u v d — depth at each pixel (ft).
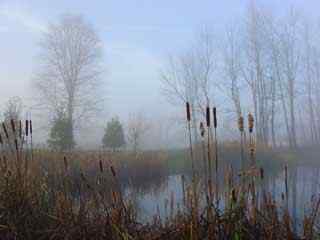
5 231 10.93
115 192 12.00
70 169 17.01
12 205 11.42
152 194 25.27
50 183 14.94
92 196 12.12
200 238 9.29
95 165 31.55
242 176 11.18
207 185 10.95
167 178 41.88
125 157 43.83
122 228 10.36
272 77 81.15
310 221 9.96
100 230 10.91
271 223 9.65
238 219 9.49
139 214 15.24
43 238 11.16
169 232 10.12
